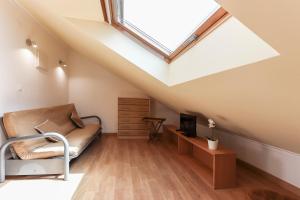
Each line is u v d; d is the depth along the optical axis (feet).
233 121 8.59
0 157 7.82
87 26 7.75
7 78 8.55
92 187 7.68
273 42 2.47
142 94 18.62
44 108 11.21
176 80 7.29
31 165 8.28
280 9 1.93
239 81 4.24
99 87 18.28
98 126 16.33
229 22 3.82
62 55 16.21
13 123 8.09
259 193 6.50
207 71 4.80
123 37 8.02
